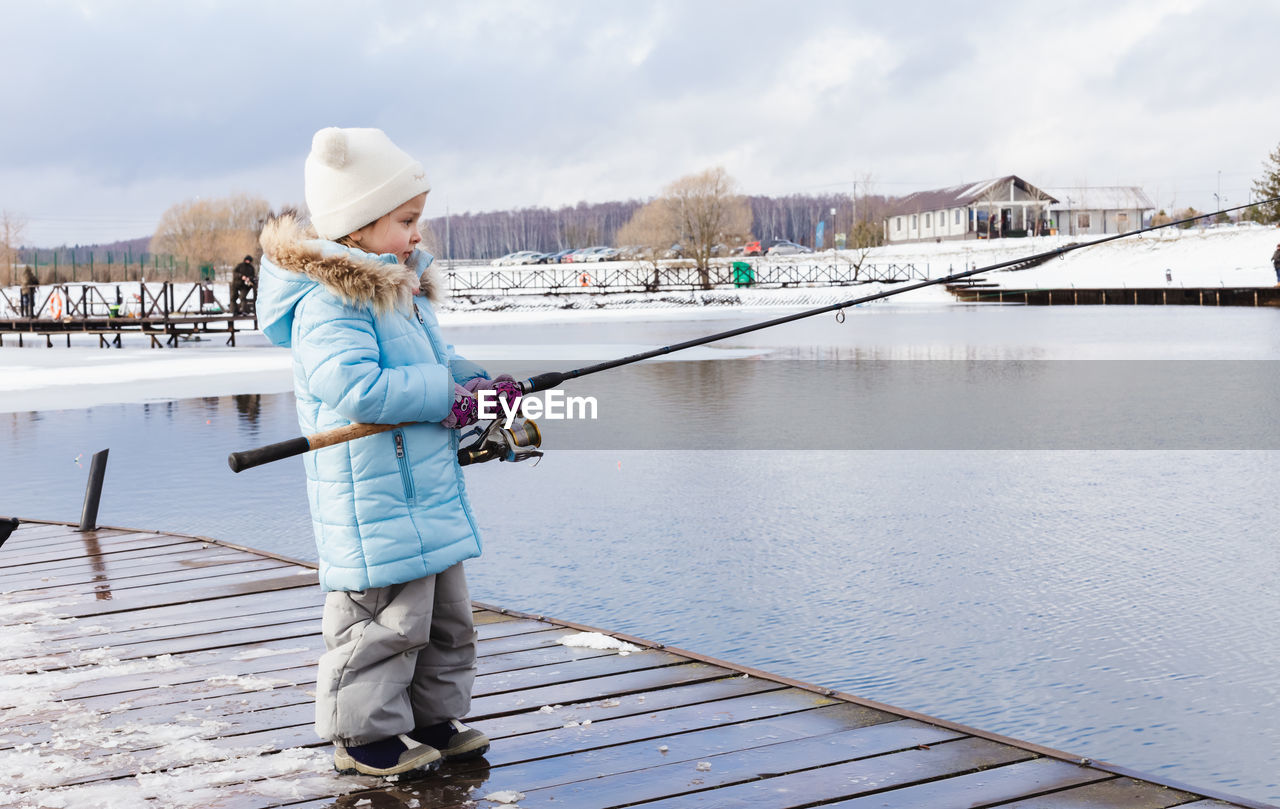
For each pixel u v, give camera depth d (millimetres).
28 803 2619
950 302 46531
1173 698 4109
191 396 14914
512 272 66188
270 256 2584
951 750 2893
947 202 78438
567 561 6129
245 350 24594
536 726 3094
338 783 2711
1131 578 5664
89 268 72625
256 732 3076
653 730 3055
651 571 5898
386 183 2592
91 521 6238
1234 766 3570
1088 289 40969
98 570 5199
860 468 8945
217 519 7438
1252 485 8008
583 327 32188
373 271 2516
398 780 2709
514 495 8023
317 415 2605
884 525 6934
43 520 6621
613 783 2705
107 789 2693
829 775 2738
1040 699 4133
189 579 4988
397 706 2678
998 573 5785
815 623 5008
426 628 2654
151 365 19812
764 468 9000
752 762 2826
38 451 10250
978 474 8609
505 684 3459
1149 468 8742
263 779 2746
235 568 5203
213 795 2652
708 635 4844
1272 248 47594
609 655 3758
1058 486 8102
